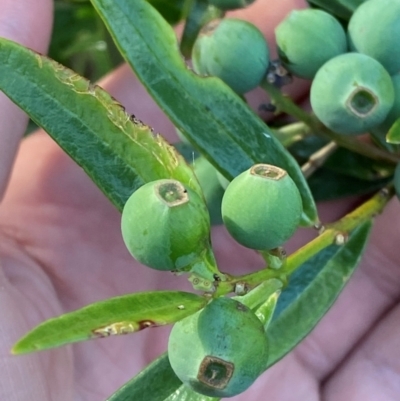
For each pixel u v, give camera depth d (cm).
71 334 7
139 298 8
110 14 11
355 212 12
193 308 8
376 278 19
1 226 18
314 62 12
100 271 18
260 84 13
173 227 8
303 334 12
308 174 15
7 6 16
